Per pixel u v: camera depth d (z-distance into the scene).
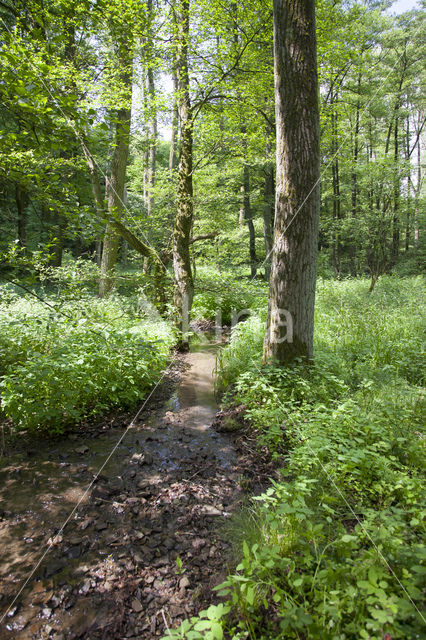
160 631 2.02
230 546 2.61
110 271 9.34
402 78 17.77
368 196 13.40
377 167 11.11
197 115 7.66
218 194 12.05
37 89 2.38
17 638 2.01
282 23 4.41
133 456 3.90
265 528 2.38
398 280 12.59
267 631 1.80
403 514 2.24
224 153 9.54
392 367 4.71
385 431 3.14
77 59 7.52
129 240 7.95
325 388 4.27
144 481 3.46
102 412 4.82
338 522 2.25
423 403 3.82
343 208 23.25
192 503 3.12
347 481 2.75
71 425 4.50
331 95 13.06
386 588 1.64
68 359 4.31
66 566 2.49
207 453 3.94
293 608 1.64
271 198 15.67
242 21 6.94
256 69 7.61
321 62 7.95
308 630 1.54
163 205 11.98
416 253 21.64
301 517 1.99
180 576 2.39
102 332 5.01
